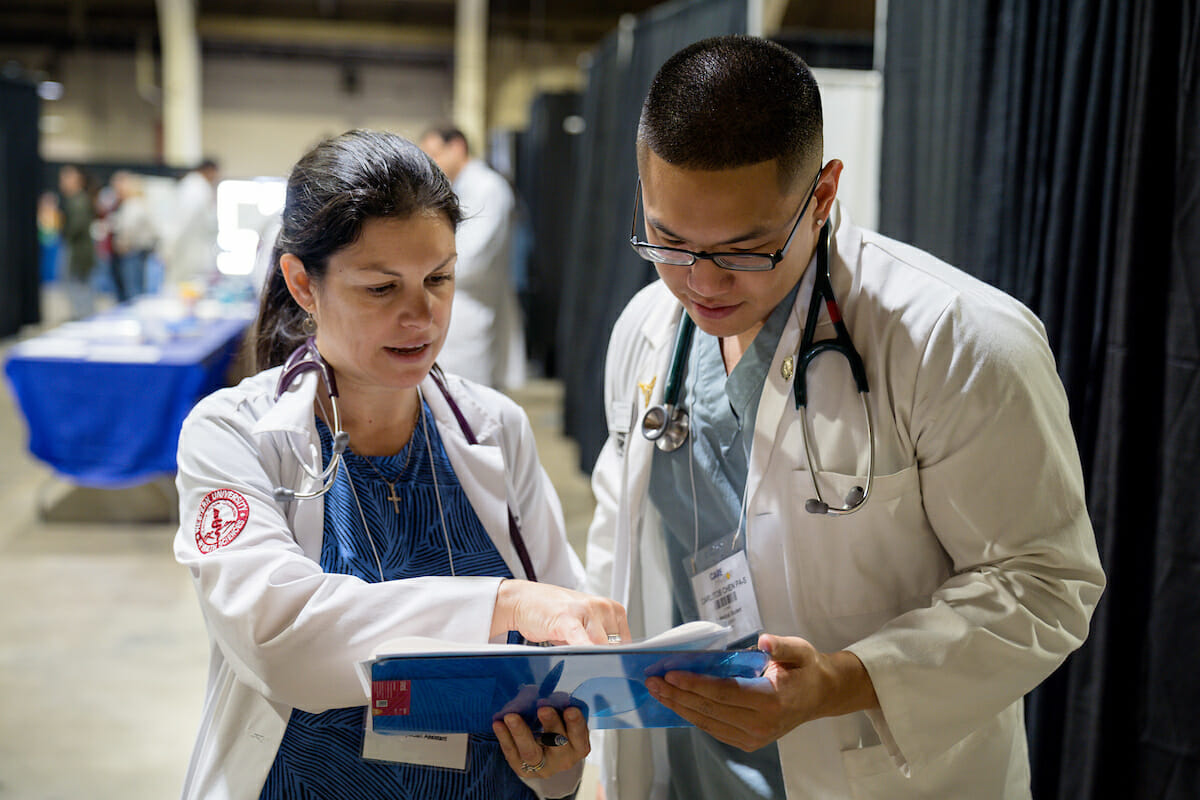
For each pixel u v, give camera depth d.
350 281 1.08
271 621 1.04
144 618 3.84
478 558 1.24
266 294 1.29
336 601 1.06
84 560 4.39
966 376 1.12
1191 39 1.49
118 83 16.12
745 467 1.30
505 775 1.20
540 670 1.00
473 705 1.04
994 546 1.14
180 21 14.17
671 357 1.39
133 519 4.91
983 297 1.17
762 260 1.08
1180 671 1.57
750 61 1.05
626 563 1.40
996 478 1.12
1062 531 1.13
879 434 1.17
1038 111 1.81
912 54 2.19
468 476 1.26
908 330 1.16
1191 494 1.53
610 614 1.14
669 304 1.43
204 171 8.95
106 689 3.29
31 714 3.11
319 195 1.08
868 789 1.21
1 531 4.71
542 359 8.88
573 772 1.27
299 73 15.98
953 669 1.12
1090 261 1.71
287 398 1.18
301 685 1.05
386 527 1.19
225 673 1.20
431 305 1.11
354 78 16.05
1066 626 1.14
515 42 13.60
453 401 1.29
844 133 2.72
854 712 1.21
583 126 5.80
